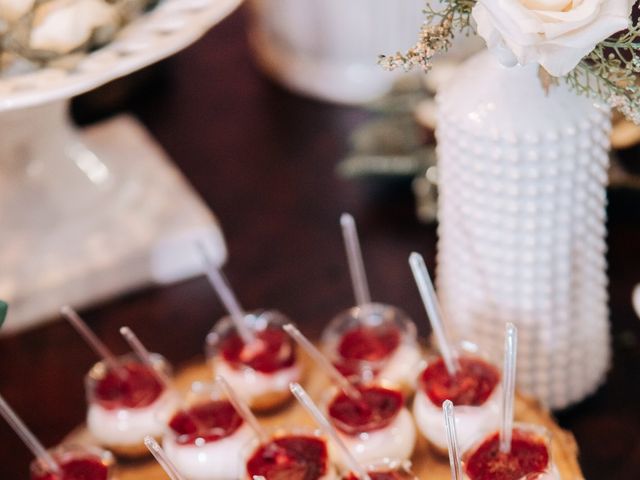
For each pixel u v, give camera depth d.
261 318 0.72
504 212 0.63
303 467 0.63
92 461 0.65
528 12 0.53
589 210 0.64
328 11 0.95
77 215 0.84
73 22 0.67
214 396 0.68
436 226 0.85
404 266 0.82
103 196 0.86
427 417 0.65
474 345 0.66
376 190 0.89
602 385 0.72
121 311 0.82
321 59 0.99
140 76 1.03
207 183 0.92
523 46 0.53
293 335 0.65
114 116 0.98
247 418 0.64
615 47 0.57
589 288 0.67
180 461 0.66
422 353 0.73
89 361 0.79
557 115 0.61
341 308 0.80
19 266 0.81
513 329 0.57
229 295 0.70
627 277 0.78
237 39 1.11
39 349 0.80
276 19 1.00
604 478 0.67
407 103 0.87
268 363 0.70
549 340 0.67
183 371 0.72
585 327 0.68
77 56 0.68
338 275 0.83
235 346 0.71
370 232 0.86
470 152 0.62
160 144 0.98
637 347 0.74
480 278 0.67
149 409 0.68
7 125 0.79
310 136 0.96
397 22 0.95
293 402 0.71
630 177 0.80
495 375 0.65
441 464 0.66
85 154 0.87
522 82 0.61
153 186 0.88
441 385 0.65
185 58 1.09
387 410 0.65
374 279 0.82
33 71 0.69
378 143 0.86
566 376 0.69
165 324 0.81
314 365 0.73
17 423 0.64
